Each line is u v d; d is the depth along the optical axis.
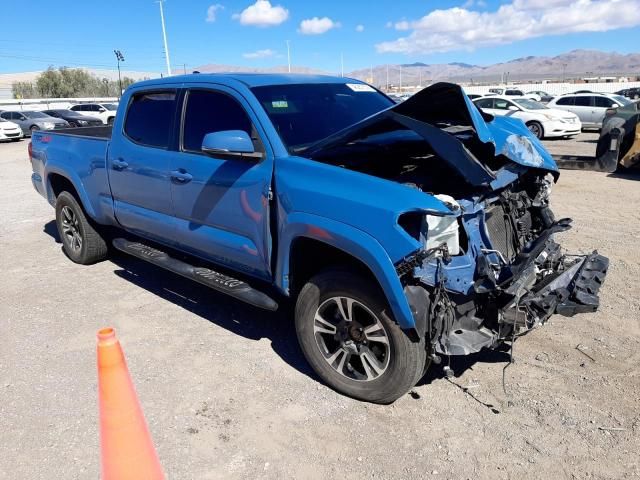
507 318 3.19
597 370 3.82
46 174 6.46
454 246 3.12
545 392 3.59
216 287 4.21
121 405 2.26
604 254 6.16
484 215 3.55
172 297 5.40
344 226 3.25
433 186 3.71
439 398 3.58
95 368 4.10
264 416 3.45
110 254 6.59
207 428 3.35
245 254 4.04
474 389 3.66
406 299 3.07
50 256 6.90
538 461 2.99
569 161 12.31
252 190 3.84
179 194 4.50
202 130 4.35
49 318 4.98
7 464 3.09
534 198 4.40
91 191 5.76
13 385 3.88
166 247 5.49
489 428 3.27
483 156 3.72
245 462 3.06
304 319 3.70
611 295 5.05
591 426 3.25
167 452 3.14
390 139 4.29
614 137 11.50
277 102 4.12
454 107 3.56
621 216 7.92
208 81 4.41
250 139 3.82
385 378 3.37
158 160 4.67
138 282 5.85
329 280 3.47
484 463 2.99
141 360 4.17
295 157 3.72
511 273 3.29
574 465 2.95
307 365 4.05
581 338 4.27
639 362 3.90
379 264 3.09
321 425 3.35
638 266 5.76
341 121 4.30
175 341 4.46
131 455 2.28
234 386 3.79
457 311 3.26
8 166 16.95
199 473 2.98
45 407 3.62
